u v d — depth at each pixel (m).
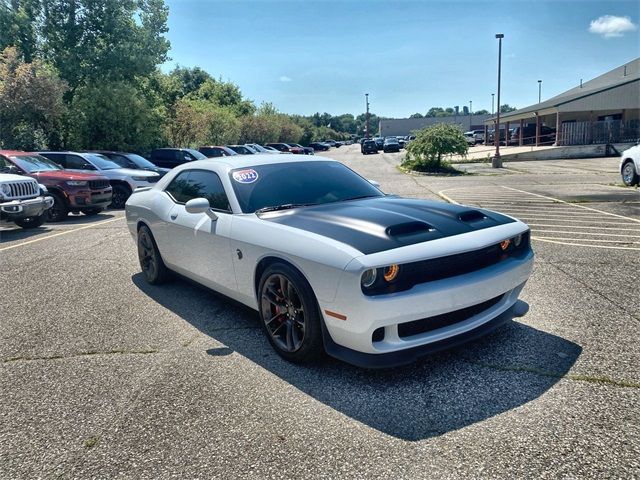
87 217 12.18
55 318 4.68
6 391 3.30
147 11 28.94
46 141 23.84
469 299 3.20
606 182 16.14
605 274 5.44
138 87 28.98
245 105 59.88
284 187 4.34
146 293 5.36
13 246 8.45
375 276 2.95
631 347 3.57
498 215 3.92
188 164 5.16
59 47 26.53
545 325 4.04
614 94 32.78
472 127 101.31
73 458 2.56
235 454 2.53
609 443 2.49
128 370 3.53
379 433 2.66
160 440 2.68
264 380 3.31
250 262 3.75
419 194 14.23
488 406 2.88
